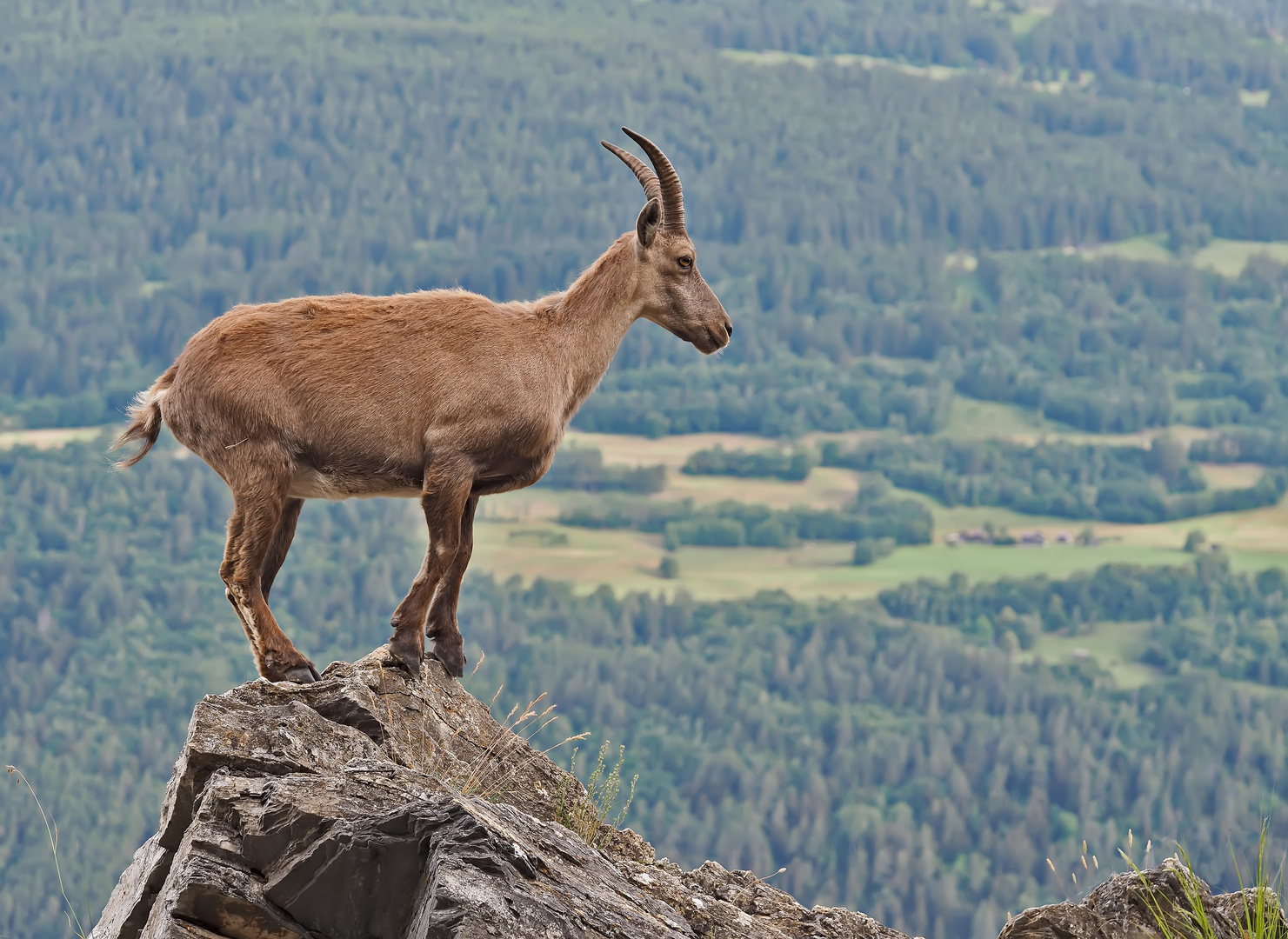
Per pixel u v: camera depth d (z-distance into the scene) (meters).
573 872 21.81
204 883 19.23
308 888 19.53
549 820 26.72
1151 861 25.22
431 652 28.62
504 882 18.95
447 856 19.00
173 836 21.95
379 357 27.41
